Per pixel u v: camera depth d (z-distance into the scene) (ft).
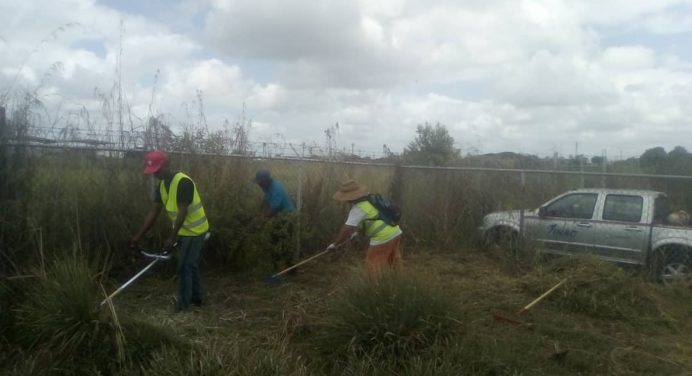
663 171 43.52
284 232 23.86
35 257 18.70
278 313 18.95
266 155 26.84
